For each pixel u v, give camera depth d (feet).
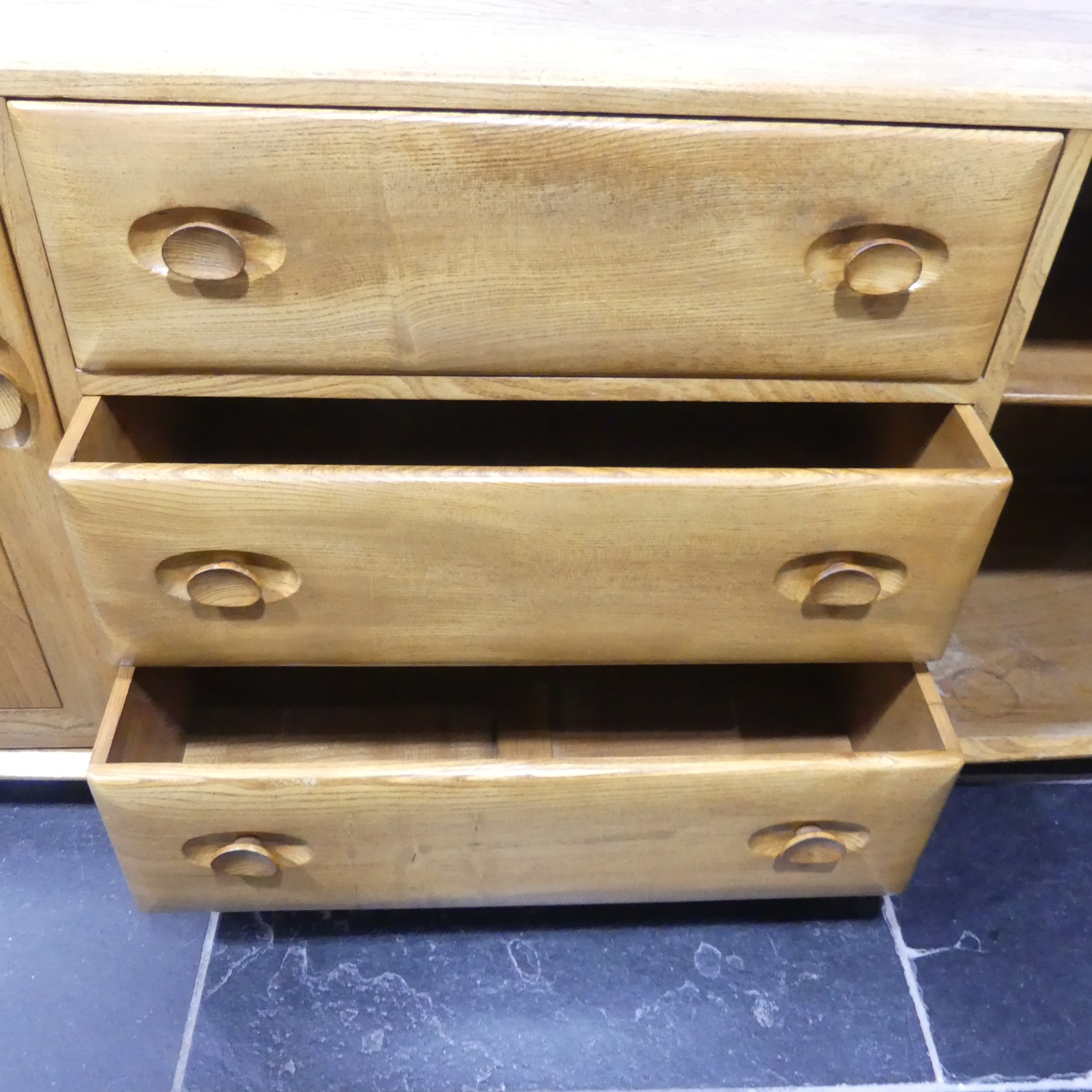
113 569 1.98
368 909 2.61
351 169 1.70
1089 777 3.15
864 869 2.37
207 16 1.78
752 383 2.05
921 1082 2.47
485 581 2.03
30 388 2.00
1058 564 3.29
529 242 1.80
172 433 2.46
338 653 2.17
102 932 2.67
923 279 1.90
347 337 1.92
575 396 2.04
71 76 1.60
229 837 2.18
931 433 2.26
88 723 2.72
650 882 2.37
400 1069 2.45
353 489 1.86
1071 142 1.76
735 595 2.09
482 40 1.77
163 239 1.78
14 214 1.75
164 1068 2.43
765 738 2.76
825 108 1.69
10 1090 2.38
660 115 1.69
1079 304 2.53
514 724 2.76
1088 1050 2.53
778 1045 2.52
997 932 2.76
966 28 1.98
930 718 2.27
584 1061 2.47
